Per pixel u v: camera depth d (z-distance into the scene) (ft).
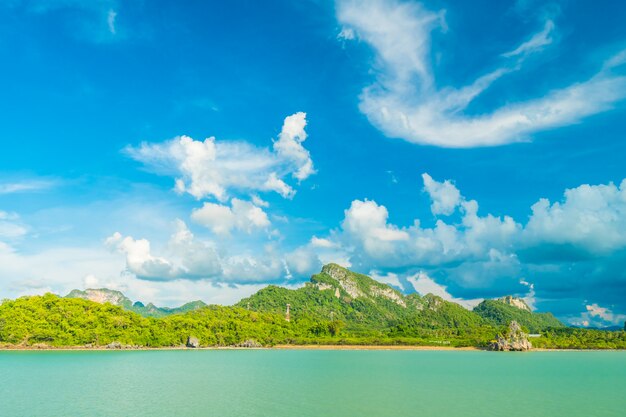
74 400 259.60
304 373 402.11
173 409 234.99
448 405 250.98
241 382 338.13
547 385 336.49
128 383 329.31
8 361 501.15
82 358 541.75
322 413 227.20
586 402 266.16
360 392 293.23
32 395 275.39
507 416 224.94
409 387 318.04
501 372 427.33
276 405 246.68
